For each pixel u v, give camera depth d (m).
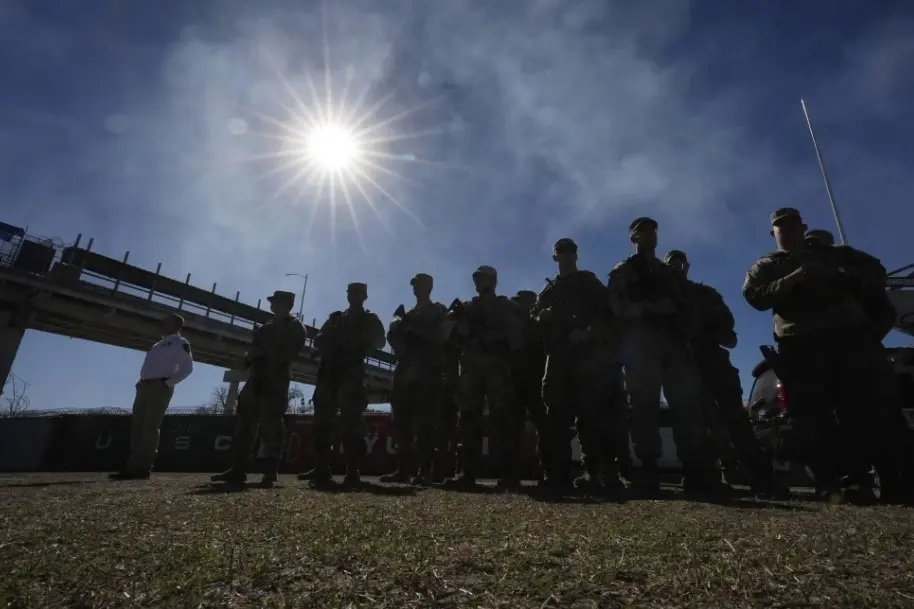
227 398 40.12
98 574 1.49
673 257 6.50
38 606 1.24
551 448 5.45
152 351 7.25
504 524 2.32
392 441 11.30
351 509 2.91
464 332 6.22
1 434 13.86
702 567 1.50
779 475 6.70
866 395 3.93
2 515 2.64
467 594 1.29
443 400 7.95
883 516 2.68
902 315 8.80
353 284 6.36
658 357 4.72
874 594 1.25
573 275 5.64
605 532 2.09
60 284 27.83
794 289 4.30
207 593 1.32
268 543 1.89
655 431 4.62
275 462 5.85
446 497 3.88
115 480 6.32
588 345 5.32
